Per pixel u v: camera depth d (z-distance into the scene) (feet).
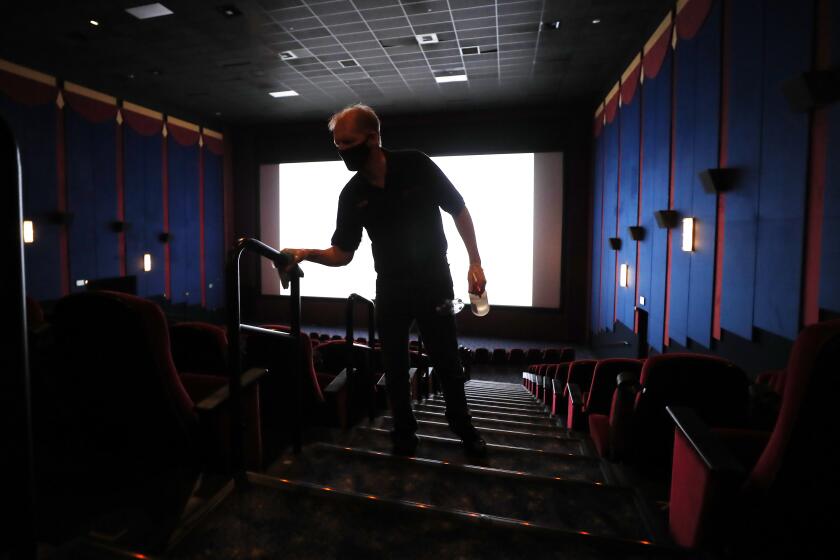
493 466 6.41
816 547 3.32
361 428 7.68
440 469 5.39
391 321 6.03
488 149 37.35
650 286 21.08
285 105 36.14
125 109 32.09
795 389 3.05
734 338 13.82
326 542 3.58
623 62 26.68
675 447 4.48
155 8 21.20
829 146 9.71
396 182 5.59
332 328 41.63
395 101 34.99
